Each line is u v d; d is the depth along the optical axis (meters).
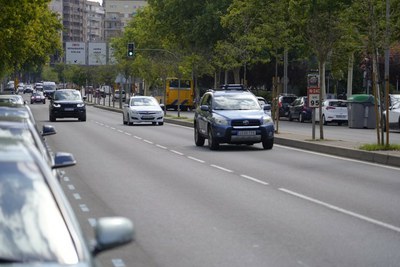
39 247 5.17
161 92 93.38
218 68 73.62
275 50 64.44
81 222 12.77
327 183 18.03
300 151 27.77
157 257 10.20
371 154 23.66
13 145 5.95
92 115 66.50
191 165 22.36
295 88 82.50
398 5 37.84
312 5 42.53
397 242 11.20
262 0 55.97
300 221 12.92
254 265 9.72
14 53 47.75
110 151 27.33
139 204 14.81
